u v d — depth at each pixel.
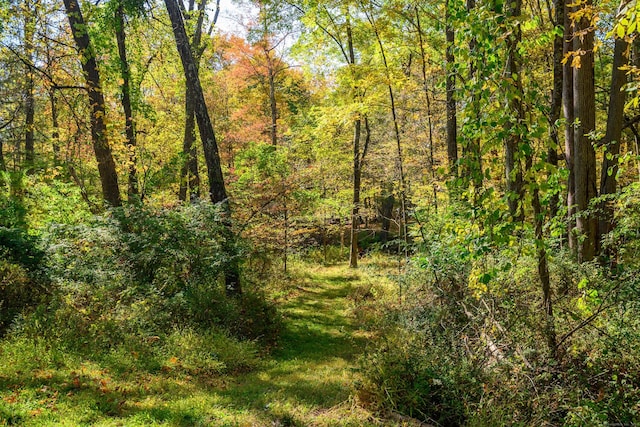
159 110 18.25
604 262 6.56
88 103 10.56
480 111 3.65
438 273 7.23
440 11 11.30
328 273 16.62
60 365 5.40
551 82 10.98
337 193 19.27
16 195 10.90
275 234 12.88
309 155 18.05
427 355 5.46
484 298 5.71
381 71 11.66
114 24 11.03
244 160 13.90
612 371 4.07
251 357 7.13
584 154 6.98
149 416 4.45
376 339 8.39
